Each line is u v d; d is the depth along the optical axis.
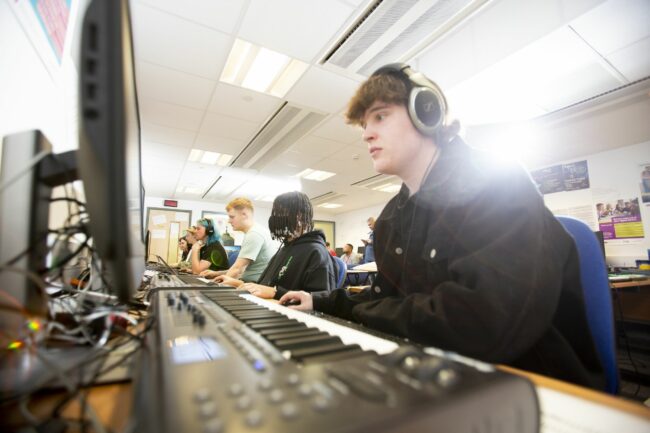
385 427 0.16
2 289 0.34
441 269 0.59
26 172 0.36
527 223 0.49
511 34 2.07
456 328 0.45
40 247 0.37
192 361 0.26
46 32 0.76
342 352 0.30
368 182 6.20
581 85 2.55
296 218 1.52
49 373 0.28
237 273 2.02
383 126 0.72
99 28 0.22
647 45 2.08
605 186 4.11
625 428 0.22
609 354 0.60
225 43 2.29
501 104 2.82
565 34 1.97
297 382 0.20
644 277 2.69
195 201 8.55
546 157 4.36
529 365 0.51
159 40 2.26
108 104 0.22
